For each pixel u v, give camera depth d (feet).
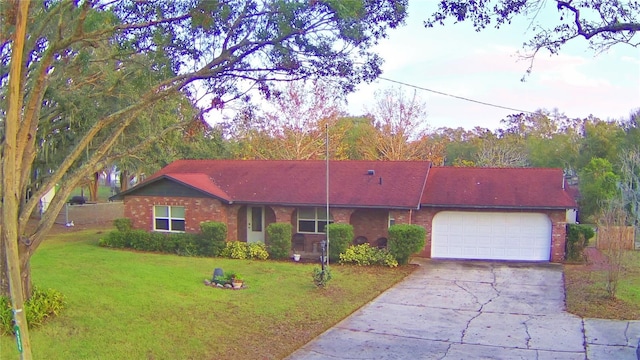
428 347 34.24
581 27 33.24
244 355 31.73
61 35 31.07
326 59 33.45
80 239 80.79
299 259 66.08
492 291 51.24
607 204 84.58
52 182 33.22
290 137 122.11
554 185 71.00
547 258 68.39
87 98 50.70
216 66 33.60
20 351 18.08
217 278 48.67
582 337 36.50
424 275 59.11
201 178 77.25
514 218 69.21
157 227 74.69
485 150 146.82
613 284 47.21
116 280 47.16
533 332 37.73
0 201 27.96
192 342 32.71
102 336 32.17
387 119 133.08
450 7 33.81
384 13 32.24
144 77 36.73
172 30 32.86
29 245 32.73
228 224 73.67
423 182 72.02
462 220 70.38
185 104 43.01
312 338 35.86
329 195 71.00
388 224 71.61
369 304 45.75
